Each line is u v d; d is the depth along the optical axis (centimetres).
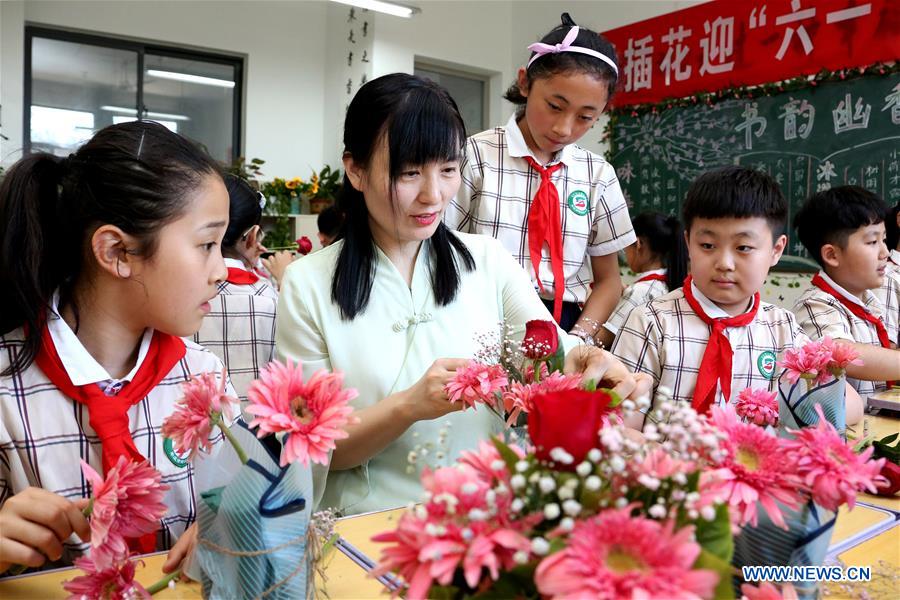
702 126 408
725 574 43
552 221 189
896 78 331
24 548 77
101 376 97
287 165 530
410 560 46
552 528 48
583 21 479
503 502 47
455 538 45
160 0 475
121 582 69
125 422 96
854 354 111
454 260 127
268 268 271
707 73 405
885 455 116
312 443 58
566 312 198
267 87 519
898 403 175
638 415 141
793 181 370
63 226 92
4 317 94
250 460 64
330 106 534
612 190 200
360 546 89
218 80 511
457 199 194
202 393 70
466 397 96
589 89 167
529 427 51
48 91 454
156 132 93
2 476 97
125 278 92
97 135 94
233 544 64
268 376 61
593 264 209
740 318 157
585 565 41
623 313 253
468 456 52
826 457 57
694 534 47
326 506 119
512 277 134
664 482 49
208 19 493
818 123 359
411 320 121
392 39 493
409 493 115
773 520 56
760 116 382
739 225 147
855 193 204
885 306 238
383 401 110
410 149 108
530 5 523
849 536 92
